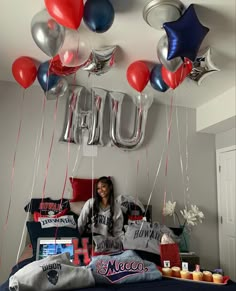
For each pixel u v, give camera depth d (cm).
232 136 331
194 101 331
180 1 165
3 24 190
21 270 144
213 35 199
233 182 321
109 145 315
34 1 167
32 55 234
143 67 236
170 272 168
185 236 298
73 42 180
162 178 329
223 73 256
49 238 213
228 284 155
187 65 209
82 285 143
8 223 275
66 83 256
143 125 303
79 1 148
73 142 295
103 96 292
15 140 290
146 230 229
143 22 186
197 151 350
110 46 213
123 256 170
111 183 268
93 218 249
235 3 167
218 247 336
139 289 142
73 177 298
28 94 301
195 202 337
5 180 281
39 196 287
